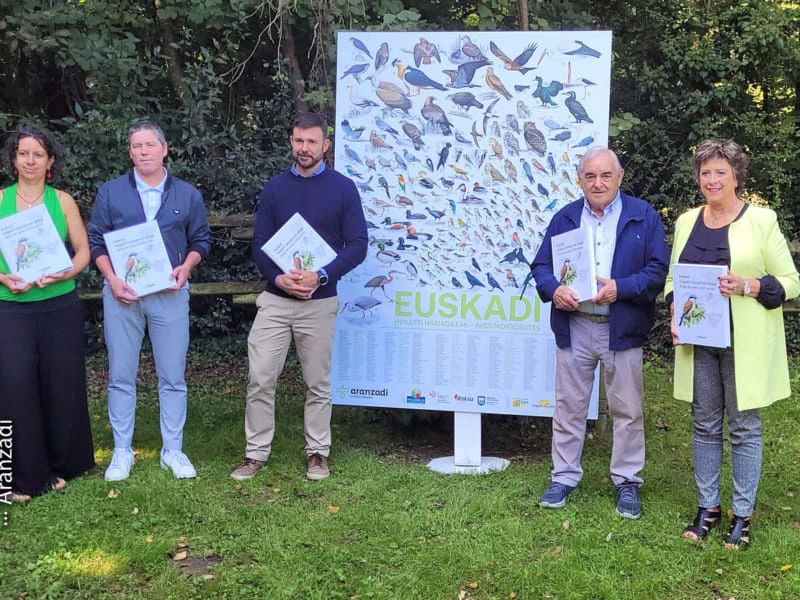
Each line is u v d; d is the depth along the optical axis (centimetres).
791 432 456
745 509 304
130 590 274
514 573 282
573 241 321
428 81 388
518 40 378
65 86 700
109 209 359
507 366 393
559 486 349
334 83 562
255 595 270
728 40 681
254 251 373
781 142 684
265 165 639
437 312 398
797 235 703
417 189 394
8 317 340
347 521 327
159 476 375
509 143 384
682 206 668
